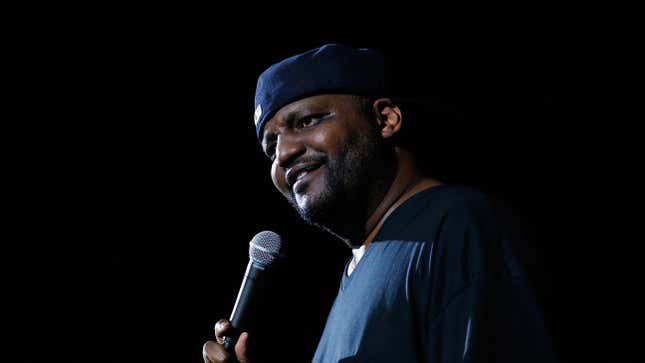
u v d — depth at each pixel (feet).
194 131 33.86
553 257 29.17
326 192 11.76
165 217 34.53
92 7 30.94
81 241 34.37
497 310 9.07
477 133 28.89
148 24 31.42
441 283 9.71
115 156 34.27
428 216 10.62
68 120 33.78
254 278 12.37
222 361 11.76
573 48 28.91
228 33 31.40
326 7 30.07
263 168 34.30
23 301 33.78
